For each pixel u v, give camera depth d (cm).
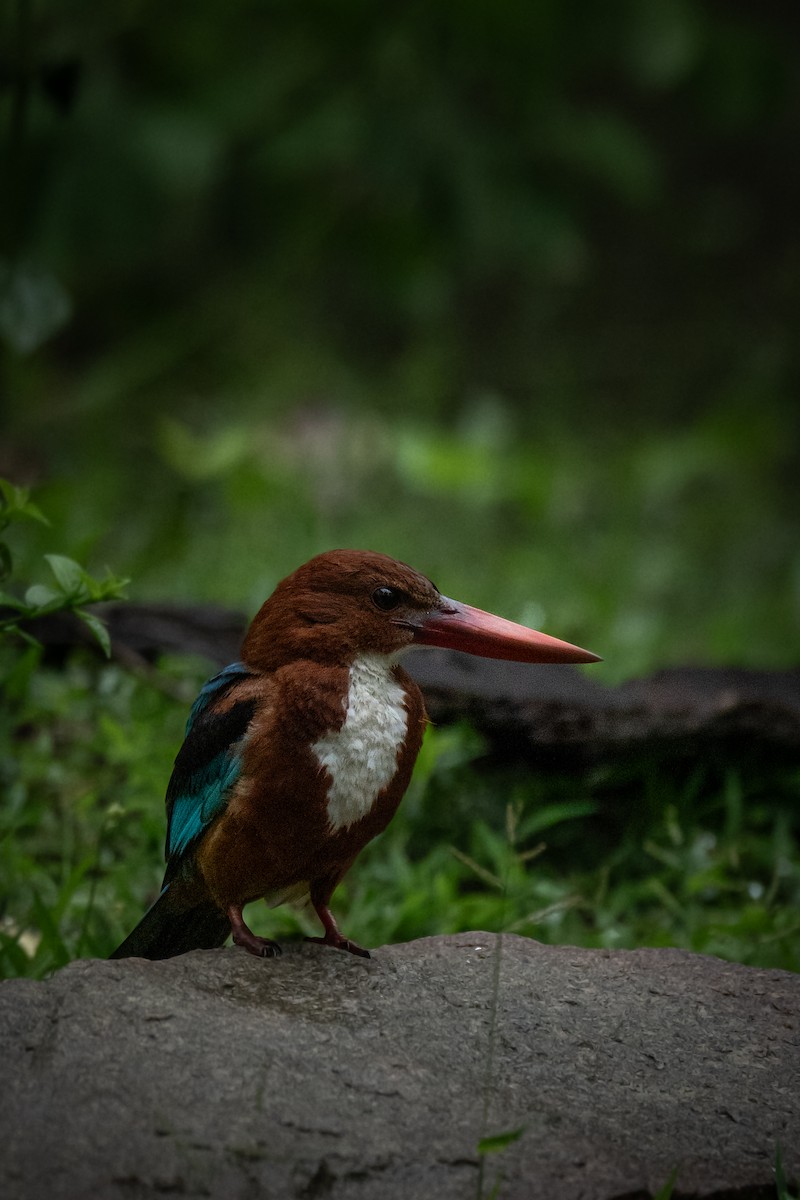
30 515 641
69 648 984
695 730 863
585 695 934
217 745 584
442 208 1847
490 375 2169
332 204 1967
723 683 997
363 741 584
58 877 798
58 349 2103
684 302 2339
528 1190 428
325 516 1577
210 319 2045
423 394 1952
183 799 606
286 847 584
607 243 2422
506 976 570
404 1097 471
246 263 2109
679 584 1549
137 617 1021
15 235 1598
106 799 885
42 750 905
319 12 1897
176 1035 485
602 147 1970
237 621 1045
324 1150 434
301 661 590
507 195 1869
